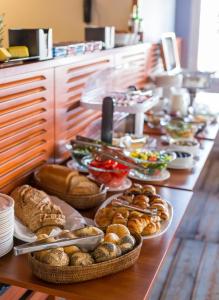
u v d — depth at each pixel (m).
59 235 1.27
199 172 2.09
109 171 1.80
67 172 1.72
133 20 2.90
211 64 4.21
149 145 2.38
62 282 1.17
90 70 2.30
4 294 1.59
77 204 1.64
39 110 1.84
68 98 2.09
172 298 2.37
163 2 3.65
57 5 3.01
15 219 1.50
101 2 2.95
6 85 1.59
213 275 2.58
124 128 2.66
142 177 1.97
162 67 3.65
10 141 1.66
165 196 1.80
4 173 1.65
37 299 1.89
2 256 1.31
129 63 2.88
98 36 2.51
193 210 3.43
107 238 1.28
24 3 3.05
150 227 1.45
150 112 3.02
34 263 1.19
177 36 4.19
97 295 1.15
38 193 1.57
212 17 4.11
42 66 1.80
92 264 1.18
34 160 1.84
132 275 1.23
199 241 2.97
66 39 3.04
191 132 2.56
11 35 1.80
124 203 1.57
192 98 3.36
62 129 2.07
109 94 2.47
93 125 2.45
